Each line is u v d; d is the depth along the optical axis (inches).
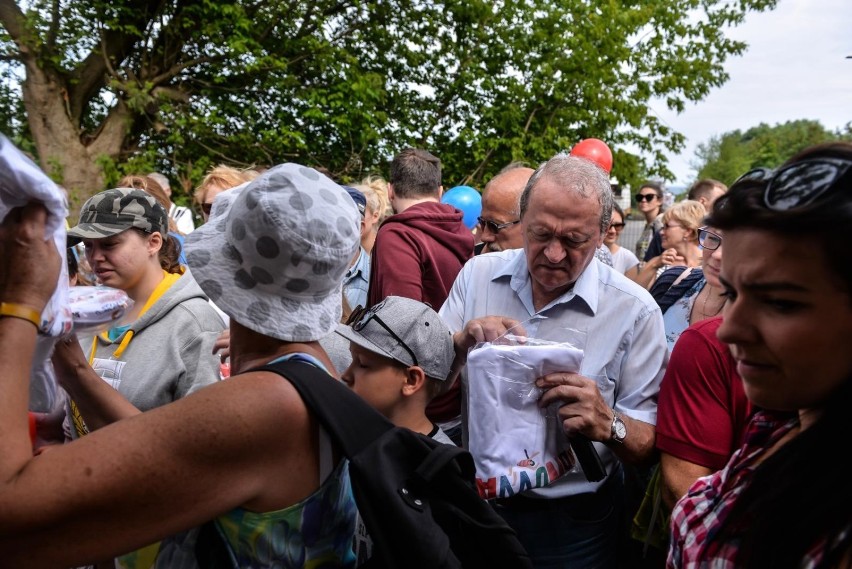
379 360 83.4
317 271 47.9
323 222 47.4
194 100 453.7
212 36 430.0
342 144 475.2
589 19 491.8
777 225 33.5
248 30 426.0
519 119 491.8
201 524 42.1
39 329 43.8
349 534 48.5
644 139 527.5
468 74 481.1
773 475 36.8
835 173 32.7
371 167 482.6
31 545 38.4
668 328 123.5
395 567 45.0
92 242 92.6
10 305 41.2
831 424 34.5
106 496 38.5
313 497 44.9
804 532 34.2
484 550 51.6
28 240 41.5
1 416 38.8
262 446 42.0
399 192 150.4
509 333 86.0
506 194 124.8
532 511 89.8
